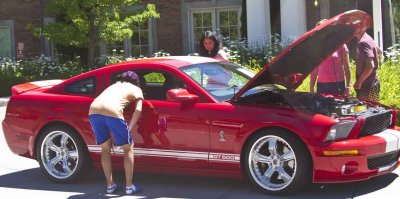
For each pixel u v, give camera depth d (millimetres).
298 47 6395
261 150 6457
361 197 6316
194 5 21406
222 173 6625
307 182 6270
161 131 6812
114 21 19172
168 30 21891
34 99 7559
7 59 21984
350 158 6105
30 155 7637
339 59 8008
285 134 6230
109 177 6898
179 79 6898
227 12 21078
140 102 6684
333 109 6523
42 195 6992
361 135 6398
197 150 6664
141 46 22359
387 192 6477
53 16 22969
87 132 7180
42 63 20719
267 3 17438
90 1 18250
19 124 7609
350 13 6191
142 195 6773
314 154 6113
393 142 6555
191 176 7582
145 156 6945
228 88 7070
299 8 16641
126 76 6797
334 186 6770
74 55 21734
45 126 7457
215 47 8781
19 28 23609
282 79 6891
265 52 15578
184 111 6711
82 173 7352
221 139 6523
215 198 6512
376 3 14797
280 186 6371
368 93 8094
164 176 7660
